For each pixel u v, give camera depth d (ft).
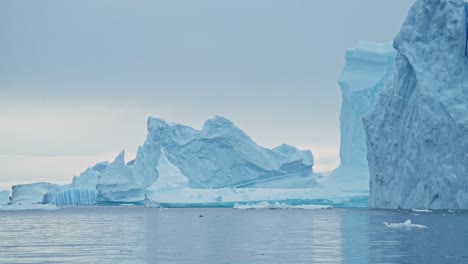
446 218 223.92
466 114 279.90
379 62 400.47
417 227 175.01
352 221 217.36
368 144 337.31
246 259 99.35
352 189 394.11
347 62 410.52
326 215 280.10
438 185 282.36
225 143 468.75
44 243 133.39
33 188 570.05
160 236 152.87
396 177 312.29
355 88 400.06
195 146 472.44
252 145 472.44
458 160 277.44
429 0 301.84
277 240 135.95
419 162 294.46
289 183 467.52
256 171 467.93
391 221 213.46
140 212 370.12
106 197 480.23
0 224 231.30
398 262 92.73
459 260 94.94
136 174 481.46
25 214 365.81
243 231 170.60
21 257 104.58
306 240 134.31
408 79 310.04
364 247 116.06
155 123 484.74
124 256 104.94
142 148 486.38
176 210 403.95
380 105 329.93
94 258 102.22
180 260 98.73
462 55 289.94
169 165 450.71
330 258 98.78
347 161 406.62
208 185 466.29
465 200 272.92
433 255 101.71
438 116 285.23
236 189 427.33
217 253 108.99
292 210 376.27
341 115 410.52
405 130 307.58
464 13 288.71
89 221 251.19
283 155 476.13
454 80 289.53
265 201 400.67
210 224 213.66
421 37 304.91
